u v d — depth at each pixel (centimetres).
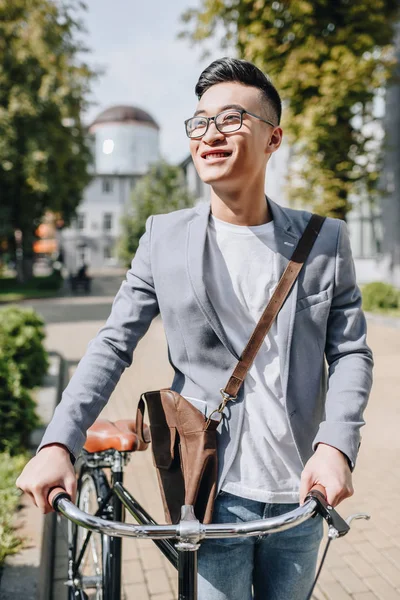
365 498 376
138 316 147
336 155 1310
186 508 112
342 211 1362
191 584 116
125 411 588
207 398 138
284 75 1207
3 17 2083
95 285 3152
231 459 135
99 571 225
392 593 276
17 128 2203
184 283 140
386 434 496
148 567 304
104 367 139
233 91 135
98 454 211
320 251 142
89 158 2533
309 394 138
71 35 2212
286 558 143
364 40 1197
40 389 614
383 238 1653
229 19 1270
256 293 141
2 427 393
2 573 256
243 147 134
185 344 141
